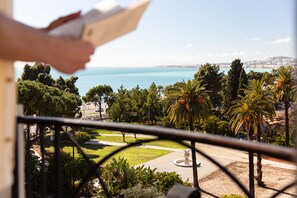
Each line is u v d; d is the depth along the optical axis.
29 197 2.12
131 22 1.04
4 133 1.00
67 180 20.48
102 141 64.81
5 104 1.00
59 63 0.93
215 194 36.03
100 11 0.98
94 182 23.86
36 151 28.48
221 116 73.06
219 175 41.09
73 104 48.94
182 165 45.09
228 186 37.91
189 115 43.31
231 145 1.33
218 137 1.38
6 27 0.83
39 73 59.28
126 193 23.50
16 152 1.76
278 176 42.50
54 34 0.98
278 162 47.91
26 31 0.86
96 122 1.75
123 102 77.75
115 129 1.63
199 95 43.47
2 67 0.98
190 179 40.38
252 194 1.44
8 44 0.84
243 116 42.41
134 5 0.98
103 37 1.02
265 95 43.19
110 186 23.36
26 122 1.81
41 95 41.16
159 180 27.50
